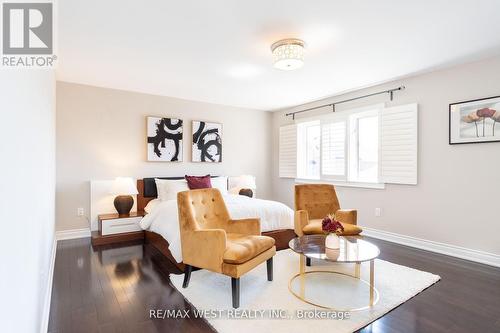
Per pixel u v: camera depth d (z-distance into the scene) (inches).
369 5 80.6
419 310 81.3
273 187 236.7
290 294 90.0
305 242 98.0
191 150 196.7
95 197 160.4
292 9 82.5
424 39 102.6
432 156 137.4
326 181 191.0
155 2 78.5
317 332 69.9
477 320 76.2
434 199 136.9
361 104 169.0
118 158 170.1
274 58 108.0
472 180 124.3
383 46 108.3
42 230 71.2
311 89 169.0
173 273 107.3
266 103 207.8
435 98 136.3
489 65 119.1
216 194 113.7
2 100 30.4
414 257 126.8
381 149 157.3
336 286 96.0
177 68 132.5
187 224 93.0
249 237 97.5
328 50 112.0
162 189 165.9
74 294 89.7
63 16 85.0
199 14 85.0
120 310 80.2
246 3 79.3
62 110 154.0
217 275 105.3
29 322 47.1
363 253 85.2
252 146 227.8
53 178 131.6
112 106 168.1
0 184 28.5
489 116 118.5
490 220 119.0
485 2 79.3
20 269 38.9
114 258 124.8
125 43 105.0
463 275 106.4
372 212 163.6
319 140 202.2
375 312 79.2
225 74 141.4
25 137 44.8
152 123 179.2
